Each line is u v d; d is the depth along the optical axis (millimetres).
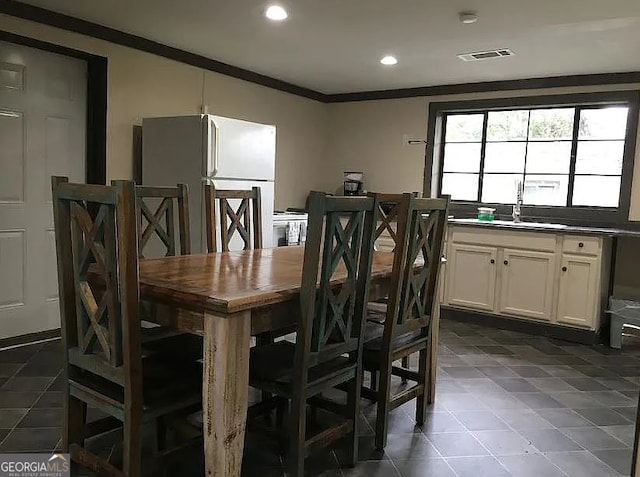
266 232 4320
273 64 4637
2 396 2674
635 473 1152
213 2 3125
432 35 3602
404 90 5469
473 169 5312
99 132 3861
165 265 2262
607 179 4652
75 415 1932
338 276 2084
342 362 2096
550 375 3359
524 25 3314
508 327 4496
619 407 2863
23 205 3543
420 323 2477
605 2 2875
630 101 4391
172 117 3877
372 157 5770
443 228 2502
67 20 3473
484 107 5051
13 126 3449
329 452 2268
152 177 4012
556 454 2309
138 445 1702
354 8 3133
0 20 3188
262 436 2377
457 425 2572
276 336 2818
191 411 2006
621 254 4469
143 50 4023
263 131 4230
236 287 1792
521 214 4992
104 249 1662
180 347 2170
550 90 4719
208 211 2889
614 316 4004
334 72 4863
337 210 1838
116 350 1683
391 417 2650
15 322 3555
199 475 2039
